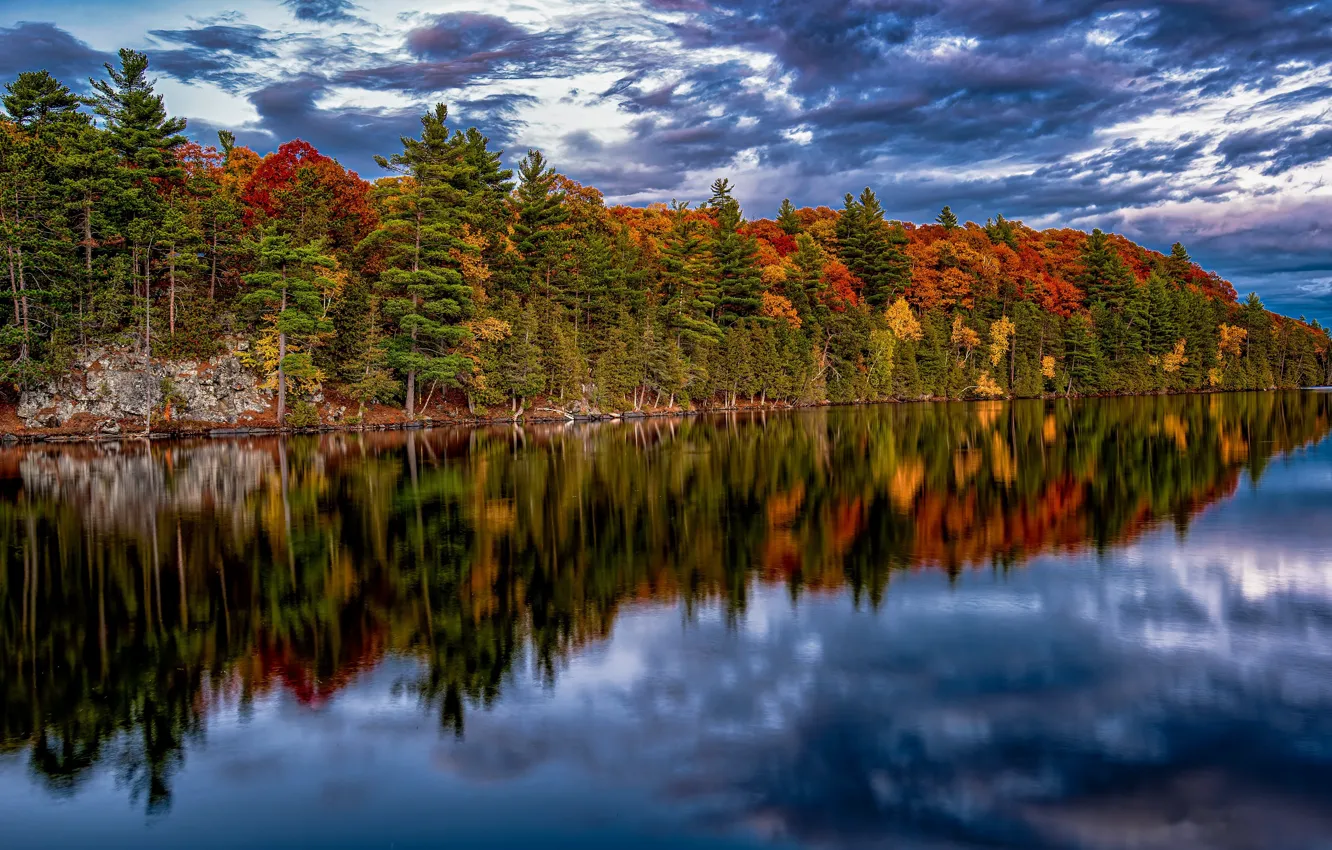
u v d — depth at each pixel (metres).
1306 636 14.52
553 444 50.22
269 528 24.44
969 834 8.69
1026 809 9.12
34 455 44.28
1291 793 9.40
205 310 58.94
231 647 14.43
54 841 8.87
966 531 23.66
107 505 28.34
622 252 89.31
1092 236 134.75
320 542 22.53
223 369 58.31
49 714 11.87
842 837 8.66
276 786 9.88
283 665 13.58
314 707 11.98
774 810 9.16
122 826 9.13
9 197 51.66
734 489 31.52
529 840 8.70
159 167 61.56
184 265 59.19
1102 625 15.16
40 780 10.12
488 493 30.75
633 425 66.81
